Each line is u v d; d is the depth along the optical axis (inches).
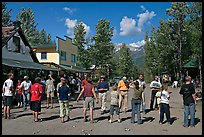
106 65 2511.1
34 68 969.5
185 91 415.2
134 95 441.1
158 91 606.9
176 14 1740.9
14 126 420.2
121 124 436.1
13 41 1075.3
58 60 1745.8
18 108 645.9
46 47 1747.0
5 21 1614.2
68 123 446.0
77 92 1183.6
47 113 563.5
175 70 2014.0
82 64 2480.3
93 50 2482.8
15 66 839.7
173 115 535.5
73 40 2477.9
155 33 2146.9
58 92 463.5
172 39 1836.9
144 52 2871.6
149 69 2748.5
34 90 465.7
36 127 412.2
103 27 2495.1
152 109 615.2
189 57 1770.4
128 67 3582.7
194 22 1139.3
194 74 1797.5
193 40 1123.9
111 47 2519.7
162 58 1950.1
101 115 535.5
